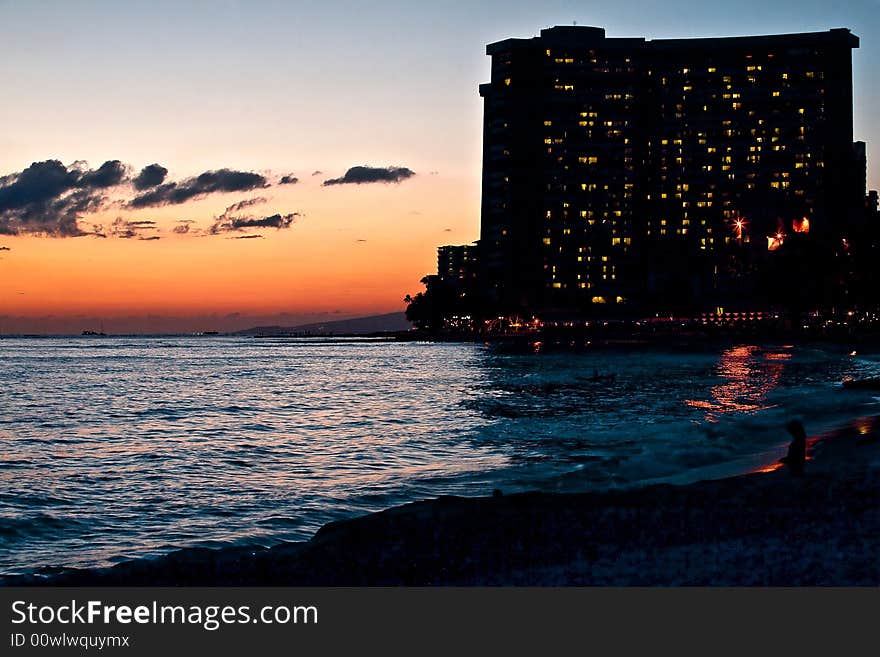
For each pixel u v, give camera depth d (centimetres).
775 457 3036
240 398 8131
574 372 11538
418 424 5331
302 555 1720
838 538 1655
